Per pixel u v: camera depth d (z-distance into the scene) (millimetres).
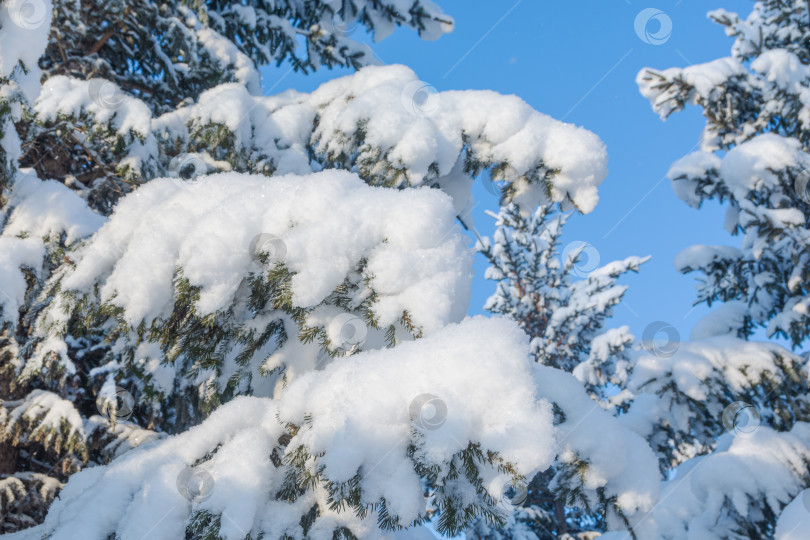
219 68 5289
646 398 6086
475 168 2816
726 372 5402
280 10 6371
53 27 4938
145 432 3771
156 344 2576
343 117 2854
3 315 2863
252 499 1529
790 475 4211
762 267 6352
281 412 1604
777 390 5258
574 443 1929
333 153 3059
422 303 1714
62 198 3301
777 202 5867
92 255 2109
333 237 1787
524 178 2658
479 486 1331
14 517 3518
